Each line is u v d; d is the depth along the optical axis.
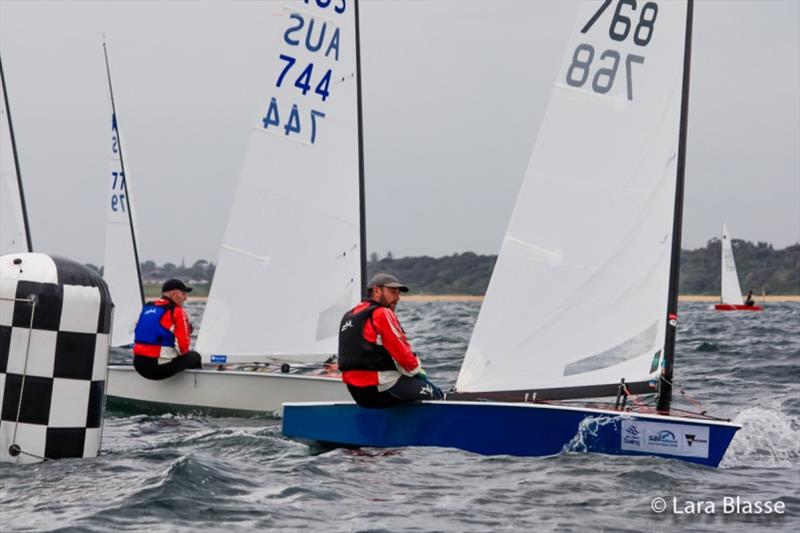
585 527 20.66
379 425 28.84
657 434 27.50
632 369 30.23
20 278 22.30
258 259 45.72
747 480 25.56
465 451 28.19
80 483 22.20
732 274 174.25
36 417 22.48
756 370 54.47
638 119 30.78
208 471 23.86
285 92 45.94
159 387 40.84
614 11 31.06
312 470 25.42
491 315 30.92
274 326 45.41
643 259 30.44
